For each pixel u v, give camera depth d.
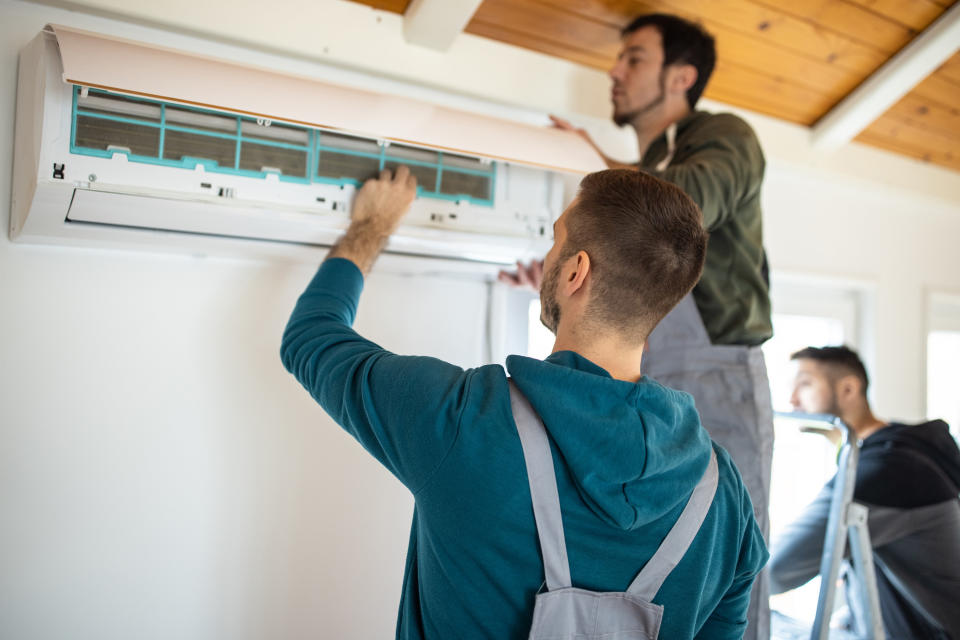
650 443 0.64
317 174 1.05
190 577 1.18
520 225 1.25
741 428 1.35
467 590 0.68
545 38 1.53
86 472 1.10
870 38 1.75
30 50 0.96
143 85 0.85
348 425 0.74
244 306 1.24
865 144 2.23
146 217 0.97
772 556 1.71
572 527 0.66
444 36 1.38
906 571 1.75
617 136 1.70
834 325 2.33
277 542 1.26
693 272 0.74
